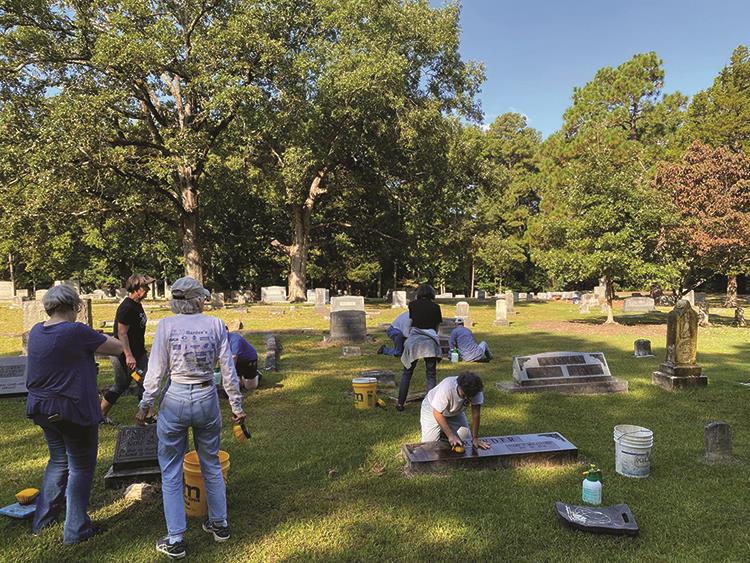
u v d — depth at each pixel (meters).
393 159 31.08
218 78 22.27
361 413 7.46
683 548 3.86
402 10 27.44
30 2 22.25
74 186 21.83
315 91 25.22
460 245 36.78
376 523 4.23
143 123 28.06
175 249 42.12
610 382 8.82
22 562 3.73
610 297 21.28
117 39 20.69
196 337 3.83
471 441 5.62
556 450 5.46
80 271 48.38
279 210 38.31
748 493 4.76
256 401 8.18
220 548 3.89
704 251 18.20
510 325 20.61
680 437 6.34
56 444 4.16
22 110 21.97
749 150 28.47
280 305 30.53
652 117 36.56
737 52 30.55
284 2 24.27
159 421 3.81
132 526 4.22
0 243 38.06
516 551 3.83
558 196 34.16
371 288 60.34
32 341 3.85
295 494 4.77
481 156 33.62
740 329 18.88
